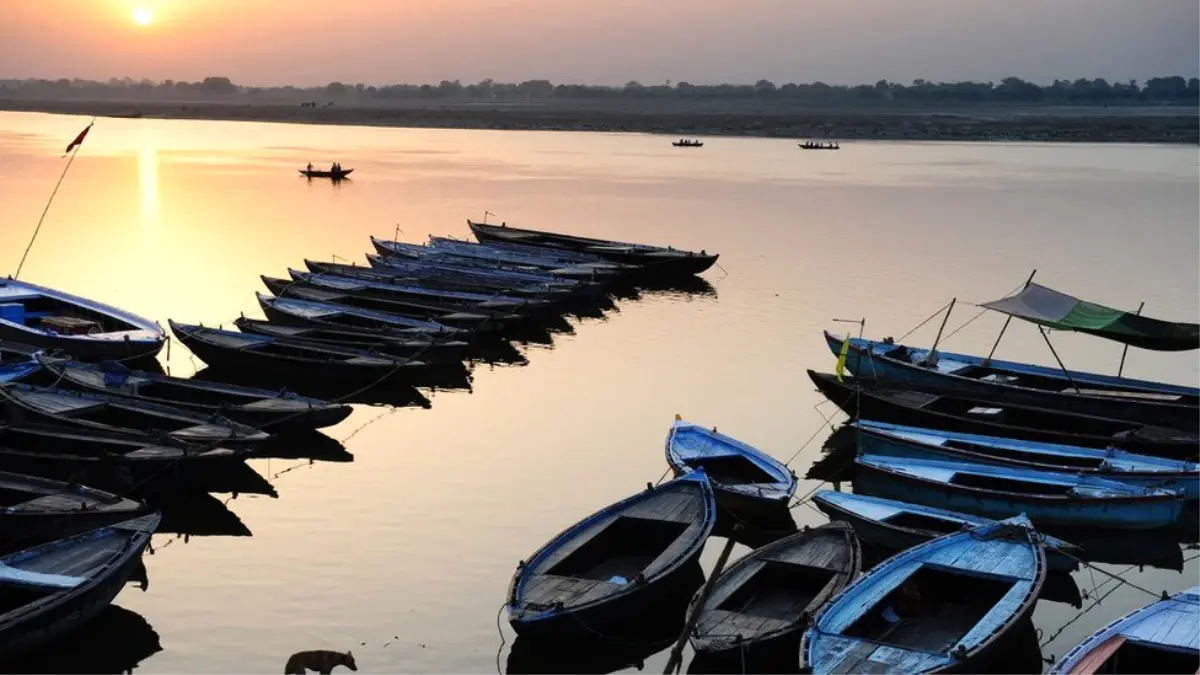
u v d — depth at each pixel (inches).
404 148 6190.9
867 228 3004.4
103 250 2381.9
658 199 3590.1
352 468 1190.3
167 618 863.7
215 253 2383.1
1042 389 1396.4
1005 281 2257.6
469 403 1427.2
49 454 1043.3
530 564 844.6
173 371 1499.8
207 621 860.6
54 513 895.7
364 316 1668.3
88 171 4146.2
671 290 2167.8
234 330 1681.8
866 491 1115.9
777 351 1705.2
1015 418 1323.8
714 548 1020.5
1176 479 1085.8
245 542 1002.7
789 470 1085.8
